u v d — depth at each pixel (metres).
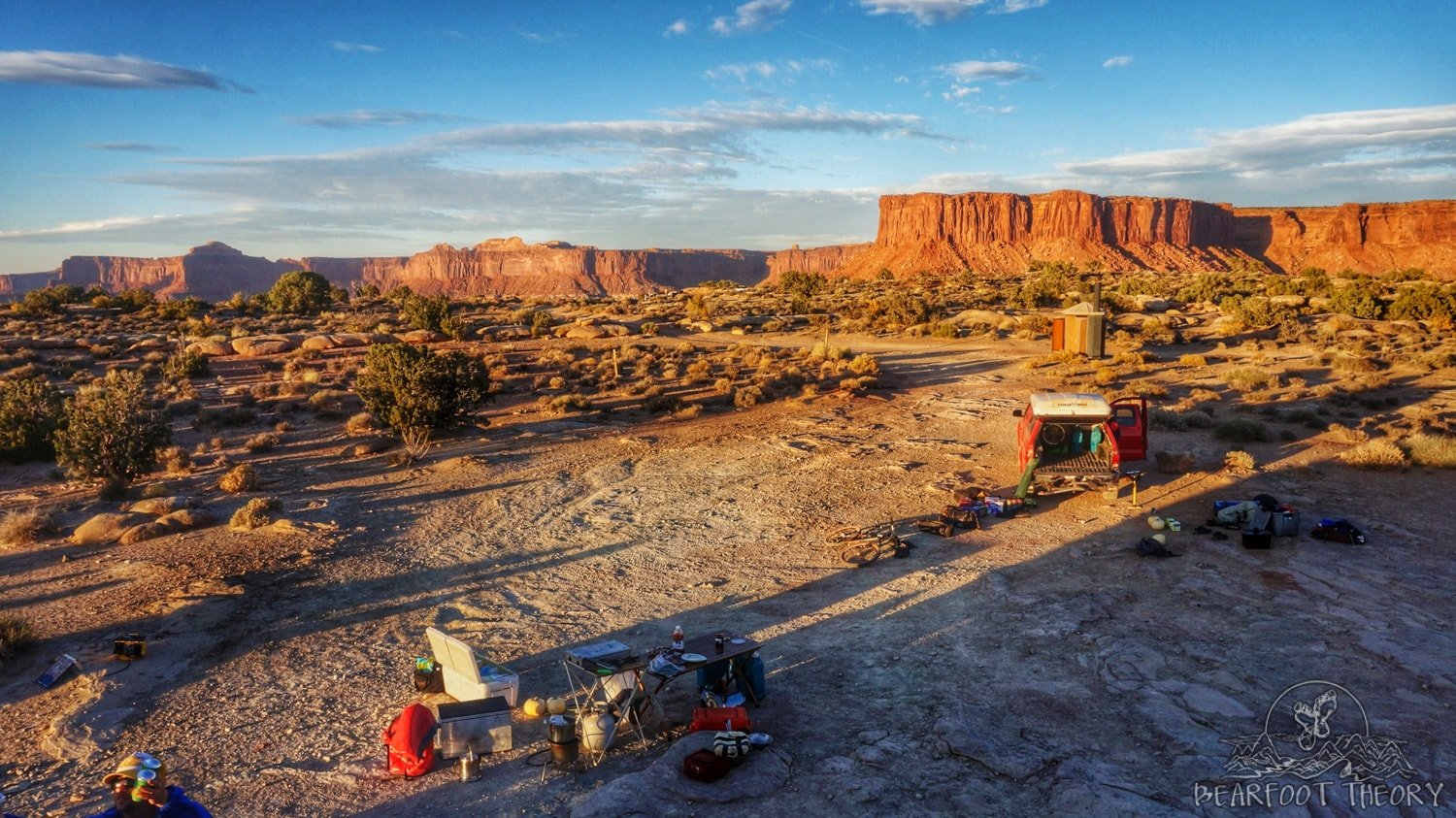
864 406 31.64
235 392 37.28
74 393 36.56
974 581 12.70
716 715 8.23
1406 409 26.55
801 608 11.98
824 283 118.25
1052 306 78.25
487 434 27.11
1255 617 10.77
